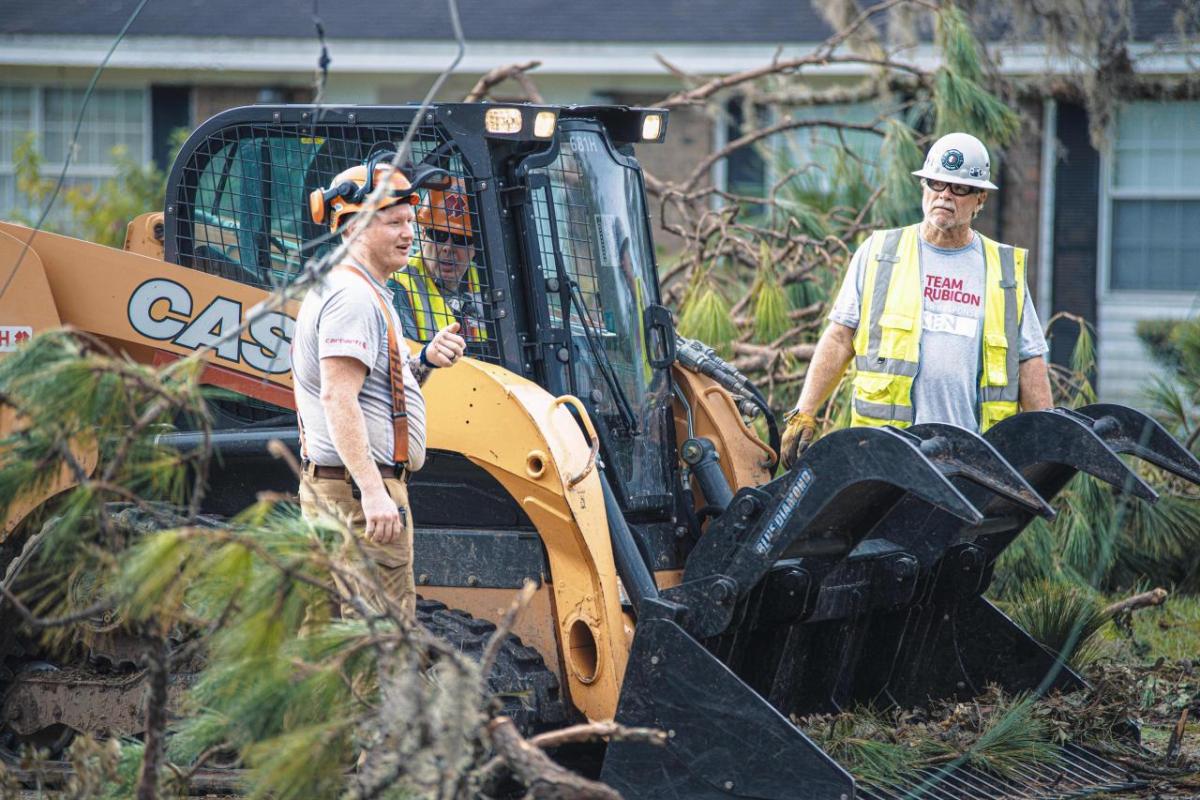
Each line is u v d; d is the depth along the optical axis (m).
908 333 13.10
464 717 6.76
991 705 12.36
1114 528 16.61
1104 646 15.32
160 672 7.16
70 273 11.84
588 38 35.66
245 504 12.07
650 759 10.01
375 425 9.78
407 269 11.45
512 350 11.11
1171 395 19.72
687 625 10.44
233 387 11.79
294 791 6.77
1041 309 33.91
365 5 37.75
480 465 10.75
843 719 11.61
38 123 37.38
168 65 36.62
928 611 12.77
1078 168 33.50
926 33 31.06
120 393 7.05
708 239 20.25
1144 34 29.39
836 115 32.84
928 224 13.21
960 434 10.38
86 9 37.59
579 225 11.71
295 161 12.01
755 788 9.72
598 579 10.47
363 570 8.59
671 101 21.78
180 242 12.39
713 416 12.49
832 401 17.56
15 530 11.48
